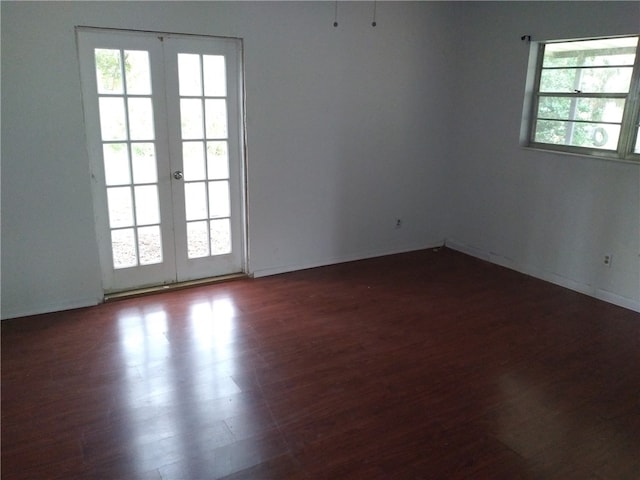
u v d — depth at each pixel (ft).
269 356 10.46
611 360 10.58
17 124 10.87
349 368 10.09
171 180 13.03
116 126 12.07
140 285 13.38
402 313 12.69
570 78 13.97
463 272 15.75
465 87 16.67
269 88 13.61
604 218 13.39
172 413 8.53
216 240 14.21
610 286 13.52
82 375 9.57
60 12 10.79
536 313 12.84
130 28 11.51
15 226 11.34
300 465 7.41
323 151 15.02
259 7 12.91
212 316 12.21
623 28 12.24
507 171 15.78
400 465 7.45
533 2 14.17
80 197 11.88
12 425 8.13
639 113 12.57
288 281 14.62
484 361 10.46
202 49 12.59
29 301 11.88
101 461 7.39
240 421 8.38
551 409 8.87
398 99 16.01
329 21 14.08
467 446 7.89
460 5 16.33
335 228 15.96
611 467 7.50
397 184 16.84
